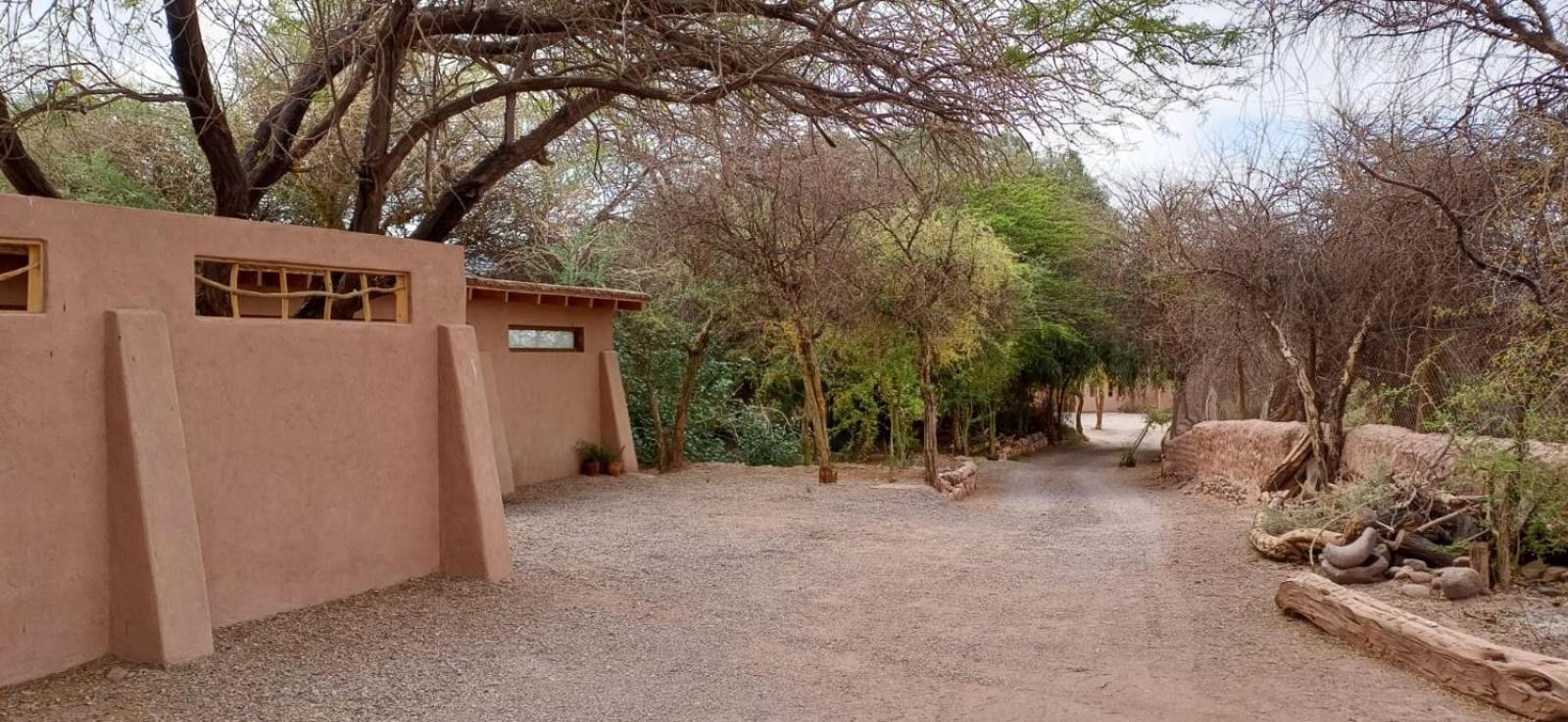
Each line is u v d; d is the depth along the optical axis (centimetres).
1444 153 850
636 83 791
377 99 811
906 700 522
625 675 562
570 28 757
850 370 1823
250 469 628
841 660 596
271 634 605
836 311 1501
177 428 562
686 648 620
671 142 966
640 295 1642
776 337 1647
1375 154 945
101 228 544
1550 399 668
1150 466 2264
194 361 595
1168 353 1981
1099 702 517
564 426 1539
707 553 943
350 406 702
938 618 703
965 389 2217
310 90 844
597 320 1620
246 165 907
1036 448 2923
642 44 748
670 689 538
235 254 618
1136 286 1897
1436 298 962
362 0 793
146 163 1403
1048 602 756
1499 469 696
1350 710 495
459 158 1418
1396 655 573
